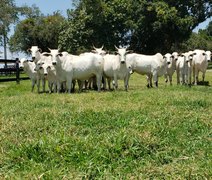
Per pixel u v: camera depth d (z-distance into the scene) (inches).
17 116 223.0
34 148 141.5
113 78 427.5
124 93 345.1
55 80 410.9
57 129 179.8
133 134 158.9
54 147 140.8
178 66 517.7
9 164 131.3
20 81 638.5
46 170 122.7
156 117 209.6
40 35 1387.8
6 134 176.7
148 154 142.0
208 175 115.0
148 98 294.4
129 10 1163.9
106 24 1165.7
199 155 140.9
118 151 139.3
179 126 189.3
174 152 146.1
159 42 1274.6
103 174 118.8
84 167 123.8
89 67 409.1
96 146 142.3
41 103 277.6
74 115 215.0
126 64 416.8
